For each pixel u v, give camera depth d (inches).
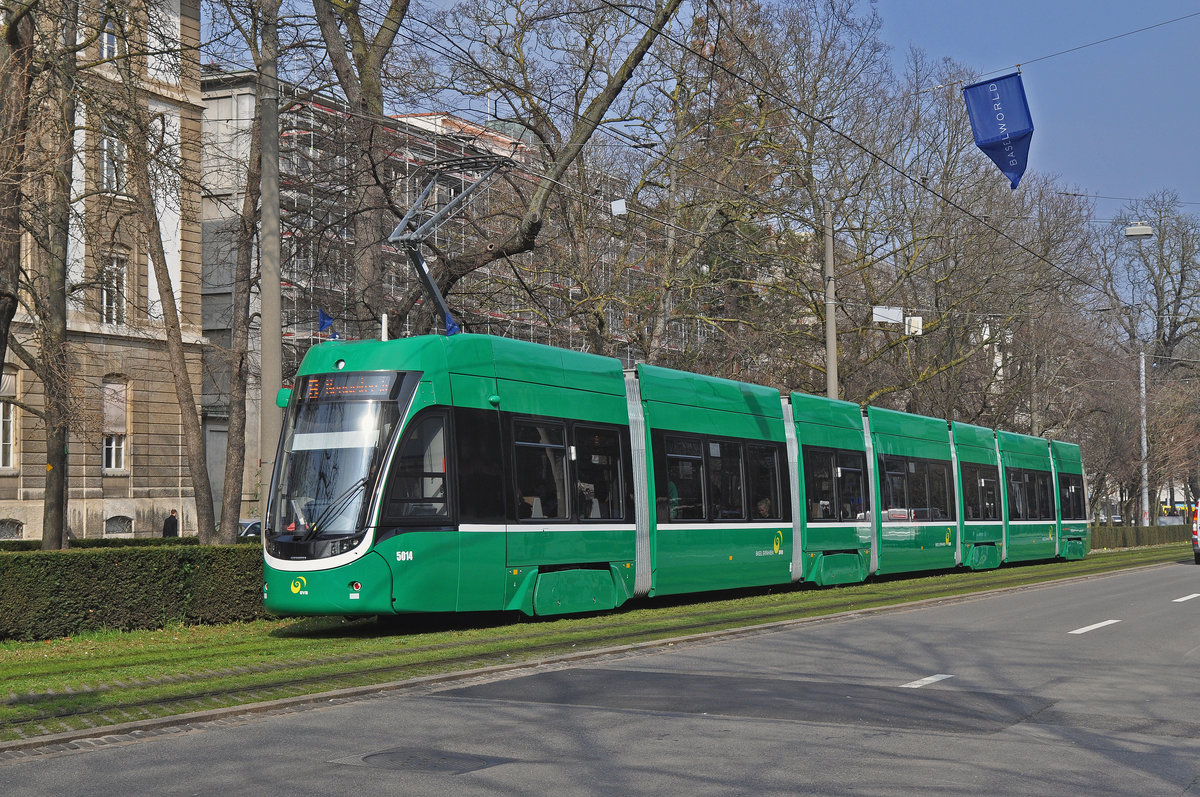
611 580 722.8
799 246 1473.9
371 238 997.2
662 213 1305.4
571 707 374.6
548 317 1300.4
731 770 285.3
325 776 280.8
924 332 1509.6
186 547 679.7
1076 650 523.2
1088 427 2314.2
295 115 1154.7
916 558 1104.8
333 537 588.4
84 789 271.6
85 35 792.3
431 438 617.3
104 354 1563.7
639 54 1033.5
